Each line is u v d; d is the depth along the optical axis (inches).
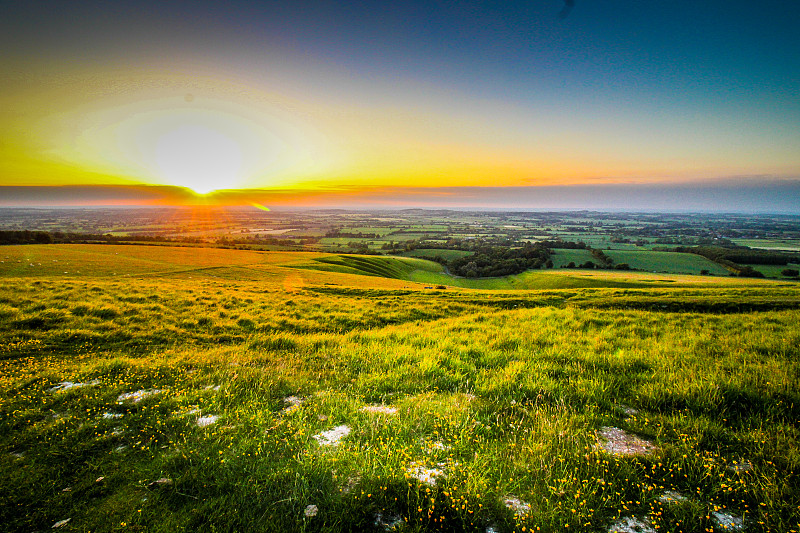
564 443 224.2
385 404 292.8
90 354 474.3
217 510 177.0
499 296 1212.5
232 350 480.1
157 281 1314.0
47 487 195.6
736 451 214.8
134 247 3102.9
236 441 234.4
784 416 249.3
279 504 181.0
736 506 174.9
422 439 232.7
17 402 296.0
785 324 585.3
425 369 364.5
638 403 279.0
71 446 232.2
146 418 268.4
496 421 258.1
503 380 326.0
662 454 208.2
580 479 190.5
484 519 170.2
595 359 384.5
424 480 192.5
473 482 185.6
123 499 187.6
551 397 294.8
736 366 341.7
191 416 271.7
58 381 349.4
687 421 243.4
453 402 282.5
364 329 718.5
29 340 500.4
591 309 853.2
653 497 179.2
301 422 255.4
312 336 569.6
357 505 176.7
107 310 661.9
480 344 474.3
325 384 333.1
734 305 914.7
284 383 333.7
